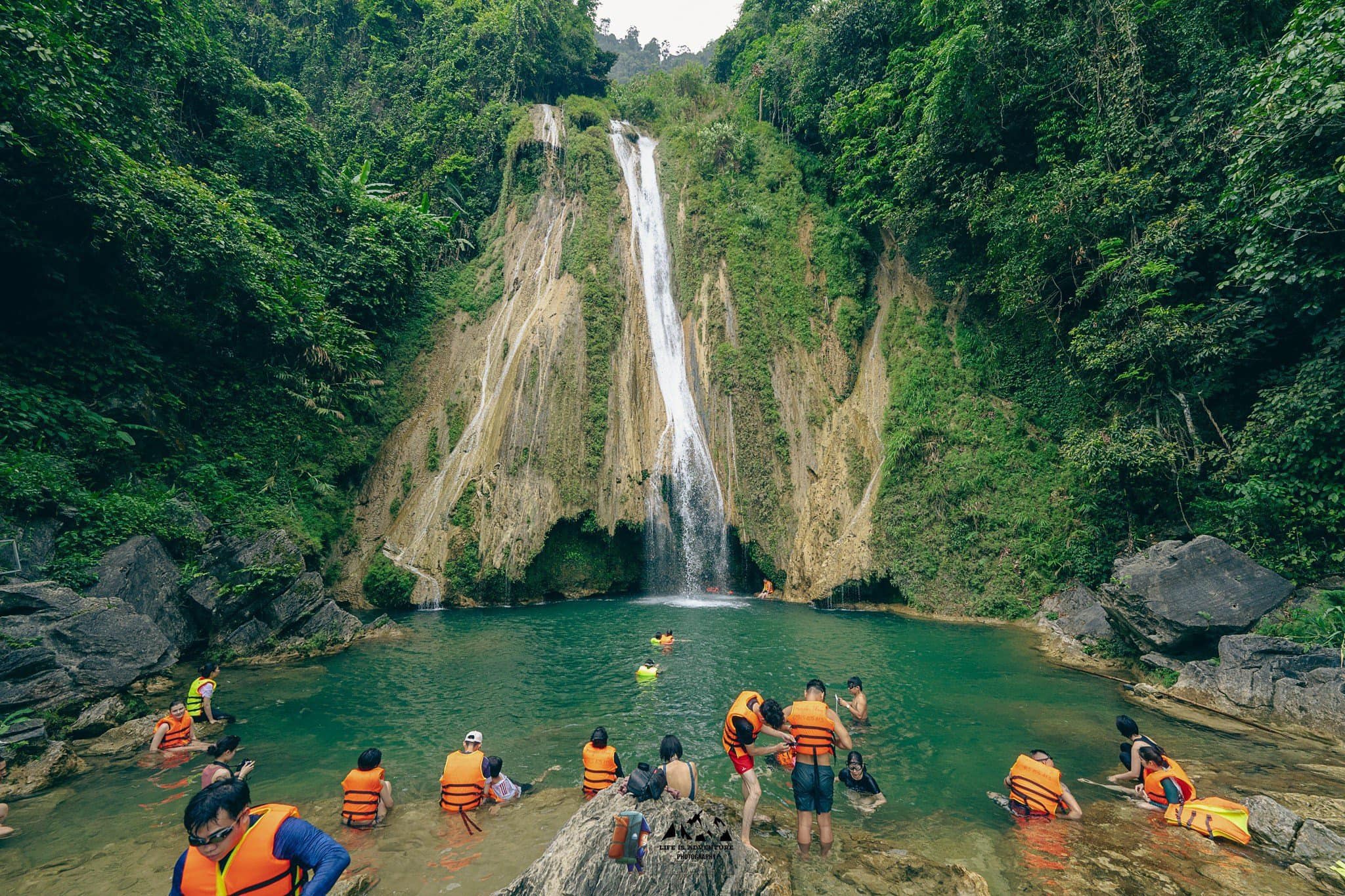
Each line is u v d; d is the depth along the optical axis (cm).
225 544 1370
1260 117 1144
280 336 1862
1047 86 1941
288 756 803
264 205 2212
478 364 2559
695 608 1988
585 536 2258
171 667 1173
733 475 2444
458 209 3111
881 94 2486
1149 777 668
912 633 1576
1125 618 1184
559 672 1212
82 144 1237
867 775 695
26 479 1074
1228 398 1456
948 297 2450
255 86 2386
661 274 2977
